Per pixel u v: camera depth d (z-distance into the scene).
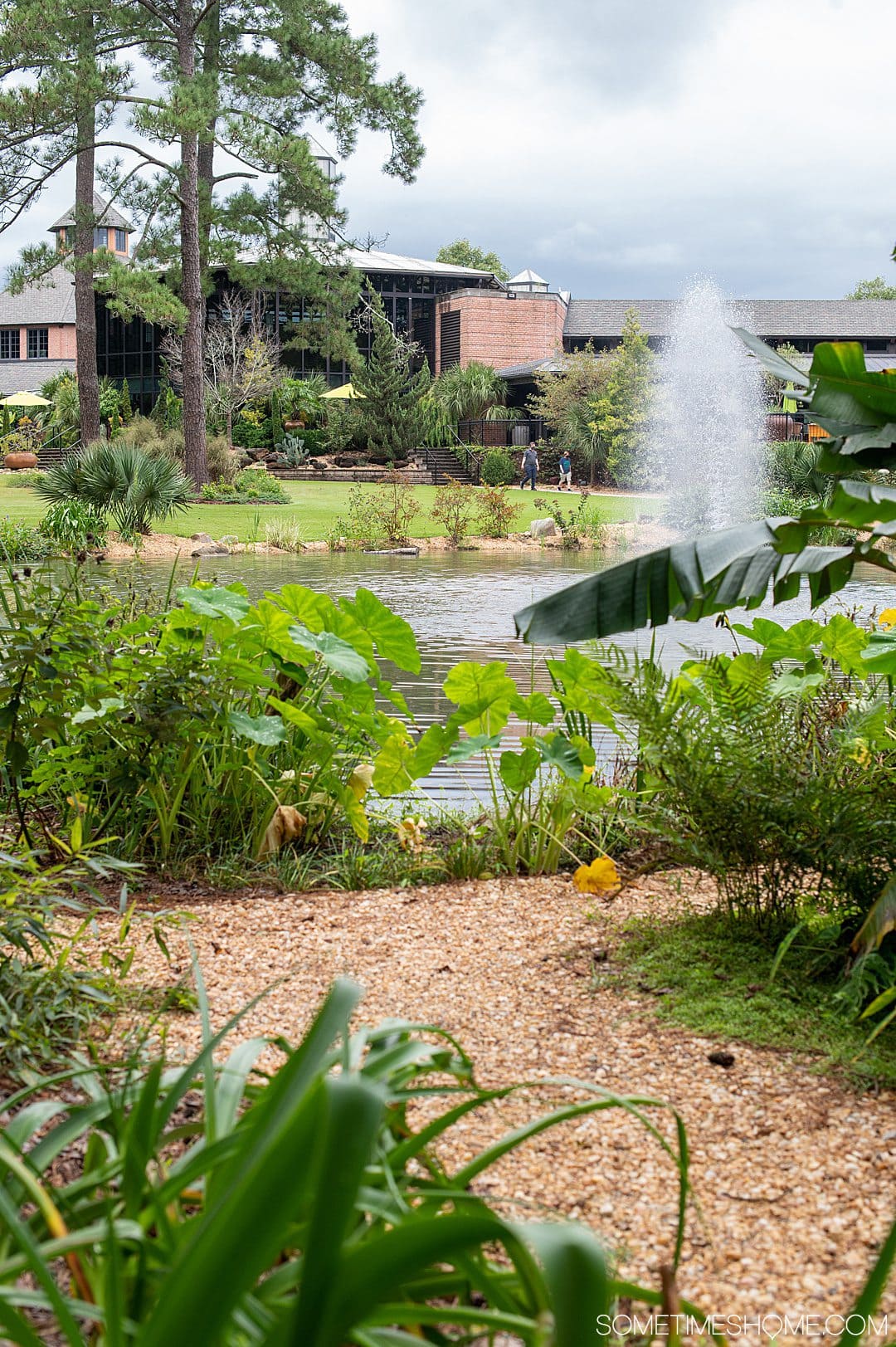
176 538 21.83
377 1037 1.40
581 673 4.12
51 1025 2.44
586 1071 2.40
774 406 34.03
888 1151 2.06
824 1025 2.61
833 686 4.43
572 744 4.07
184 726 3.96
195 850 4.18
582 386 37.38
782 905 3.20
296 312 44.44
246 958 3.11
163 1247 1.17
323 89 28.80
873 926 2.60
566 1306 0.80
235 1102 1.40
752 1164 2.01
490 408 41.91
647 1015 2.70
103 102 25.89
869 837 2.88
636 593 2.68
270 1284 1.13
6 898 2.54
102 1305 1.12
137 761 4.03
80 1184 1.28
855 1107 2.23
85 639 3.97
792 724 3.76
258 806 4.34
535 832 4.24
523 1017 2.70
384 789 4.21
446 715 7.32
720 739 3.12
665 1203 1.88
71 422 40.47
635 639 10.77
